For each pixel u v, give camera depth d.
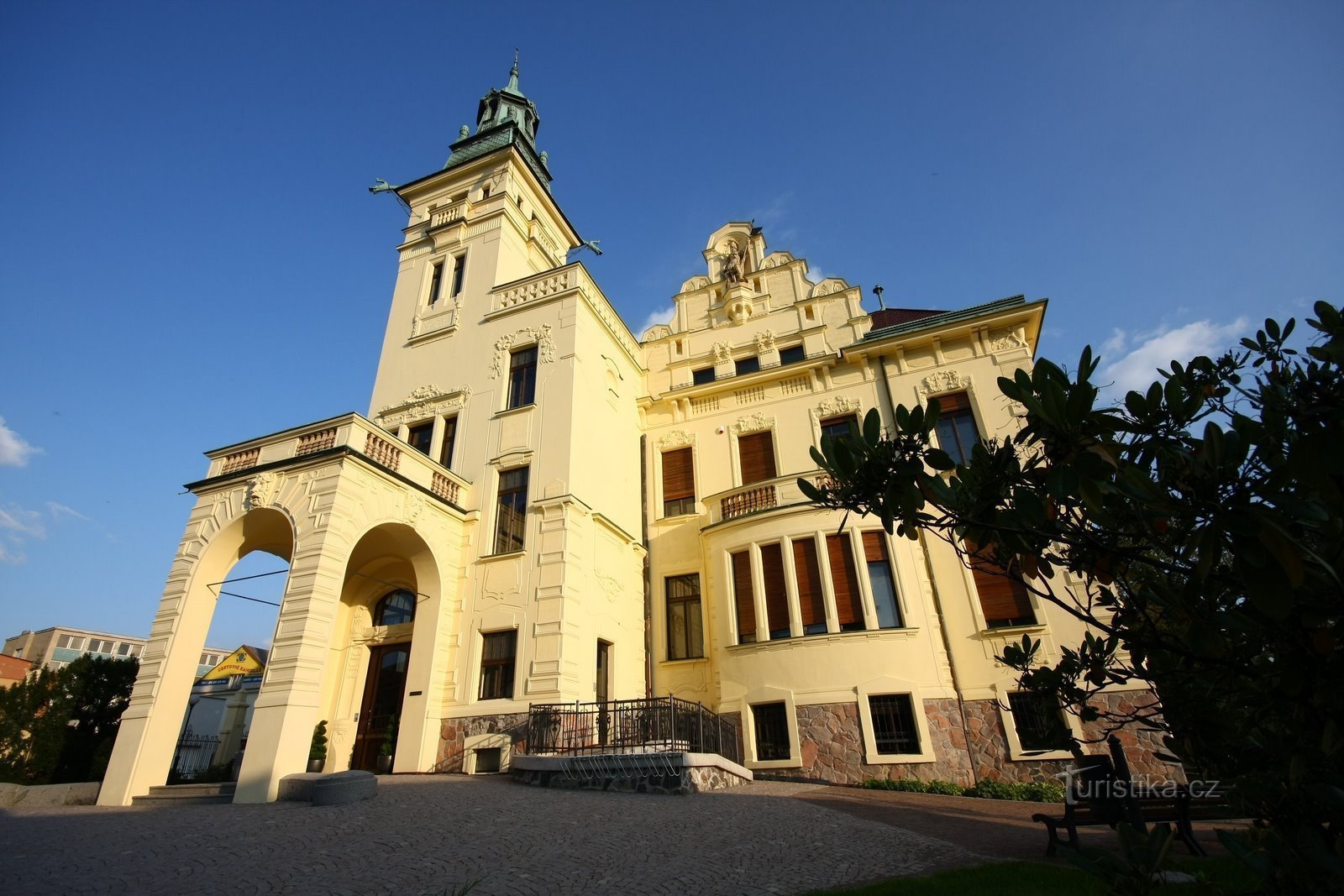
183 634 13.23
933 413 3.17
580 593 15.67
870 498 3.27
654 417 21.97
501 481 17.41
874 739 14.42
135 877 6.41
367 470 14.05
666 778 10.89
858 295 21.62
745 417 20.89
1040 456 3.10
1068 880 5.57
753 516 17.17
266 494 13.89
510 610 15.35
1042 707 3.95
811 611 15.91
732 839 7.74
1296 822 2.40
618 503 19.17
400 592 17.19
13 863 6.88
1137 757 13.75
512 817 8.80
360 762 15.48
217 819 8.98
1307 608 2.44
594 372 19.20
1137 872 2.18
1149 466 2.68
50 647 65.75
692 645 18.05
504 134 26.64
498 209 22.30
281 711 11.33
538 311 19.58
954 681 15.43
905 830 8.50
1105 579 3.01
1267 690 2.79
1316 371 2.75
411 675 14.98
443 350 20.55
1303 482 2.32
